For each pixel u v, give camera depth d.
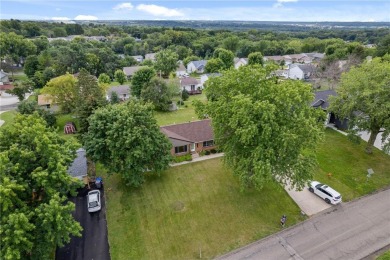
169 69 89.81
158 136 28.19
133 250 21.23
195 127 36.44
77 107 40.94
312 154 25.08
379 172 30.53
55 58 86.31
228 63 99.62
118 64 98.25
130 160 25.69
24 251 16.94
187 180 29.97
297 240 21.83
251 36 170.62
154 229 23.22
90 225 23.81
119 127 26.22
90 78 45.34
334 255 20.36
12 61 90.19
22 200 17.84
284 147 21.84
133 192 28.11
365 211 24.77
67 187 19.59
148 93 53.94
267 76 26.27
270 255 20.50
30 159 18.23
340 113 34.81
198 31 177.88
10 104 60.12
